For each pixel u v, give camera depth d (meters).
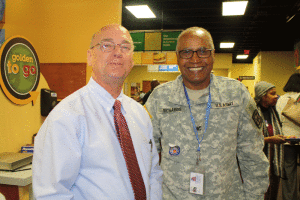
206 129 1.23
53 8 3.57
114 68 0.90
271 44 11.02
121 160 0.85
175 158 1.24
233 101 1.25
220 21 8.03
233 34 9.59
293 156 2.40
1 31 2.59
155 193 1.03
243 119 1.26
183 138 1.25
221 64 12.71
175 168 1.24
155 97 1.37
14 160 1.53
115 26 0.95
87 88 0.92
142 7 5.61
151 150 1.07
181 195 1.21
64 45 3.59
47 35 3.58
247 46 11.48
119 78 0.92
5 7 2.59
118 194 0.78
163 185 1.28
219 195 1.17
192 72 1.19
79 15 3.59
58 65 3.59
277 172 2.39
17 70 1.94
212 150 1.20
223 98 1.25
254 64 14.84
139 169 0.87
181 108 1.28
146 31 6.81
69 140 0.75
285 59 11.23
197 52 1.17
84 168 0.79
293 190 2.42
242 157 1.31
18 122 1.95
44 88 2.29
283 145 2.40
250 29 8.87
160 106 1.33
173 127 1.27
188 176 1.21
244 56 13.52
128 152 0.86
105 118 0.87
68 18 3.60
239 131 1.30
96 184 0.77
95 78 0.95
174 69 9.53
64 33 3.59
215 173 1.18
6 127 1.83
